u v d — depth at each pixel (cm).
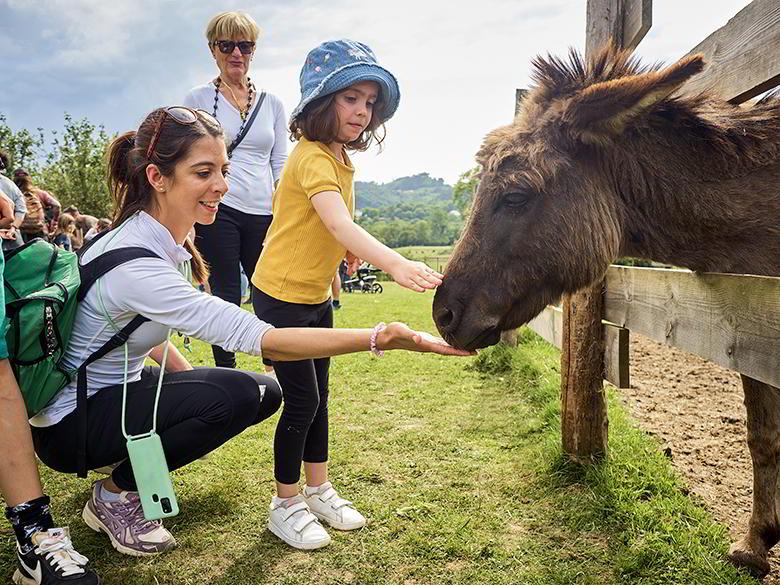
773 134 237
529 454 373
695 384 591
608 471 330
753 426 259
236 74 407
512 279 257
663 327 271
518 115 282
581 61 277
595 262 254
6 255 229
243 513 300
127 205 238
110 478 267
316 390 273
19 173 698
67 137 2958
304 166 248
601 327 343
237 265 420
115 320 229
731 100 275
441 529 285
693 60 214
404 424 443
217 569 254
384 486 335
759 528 258
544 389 486
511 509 308
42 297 212
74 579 218
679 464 372
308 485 298
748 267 245
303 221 257
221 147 234
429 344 206
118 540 261
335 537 280
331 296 289
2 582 236
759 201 237
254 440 400
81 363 234
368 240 229
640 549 261
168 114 226
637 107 233
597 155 255
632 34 312
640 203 255
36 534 222
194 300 221
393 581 248
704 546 266
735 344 210
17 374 220
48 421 235
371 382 572
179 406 243
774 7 231
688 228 249
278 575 250
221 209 407
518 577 250
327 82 239
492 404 489
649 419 470
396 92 259
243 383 254
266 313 268
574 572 252
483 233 259
